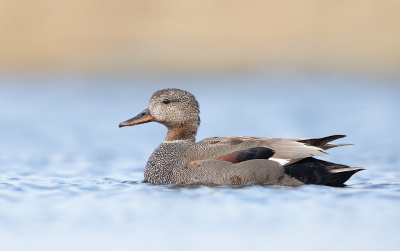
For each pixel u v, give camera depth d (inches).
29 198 367.2
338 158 577.3
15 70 1353.3
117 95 1125.1
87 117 894.4
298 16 1401.3
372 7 1374.3
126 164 553.0
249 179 399.2
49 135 742.5
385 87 1171.9
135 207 341.7
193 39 1393.9
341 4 1392.7
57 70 1363.2
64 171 505.7
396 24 1353.3
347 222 309.3
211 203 346.6
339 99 1040.2
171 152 441.7
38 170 508.7
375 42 1352.1
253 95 1118.4
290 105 986.1
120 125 470.0
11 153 610.9
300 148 398.9
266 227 303.7
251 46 1384.1
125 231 301.4
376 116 863.7
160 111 463.5
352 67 1332.4
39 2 1392.7
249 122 826.2
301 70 1339.8
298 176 398.6
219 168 405.1
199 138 721.0
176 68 1360.7
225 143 421.7
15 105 1011.9
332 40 1373.0
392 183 418.3
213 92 1159.0
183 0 1425.9
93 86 1237.1
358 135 721.6
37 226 309.6
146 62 1370.6
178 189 391.5
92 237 293.6
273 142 412.8
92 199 363.6
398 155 581.6
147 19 1408.7
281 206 338.6
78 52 1375.5
